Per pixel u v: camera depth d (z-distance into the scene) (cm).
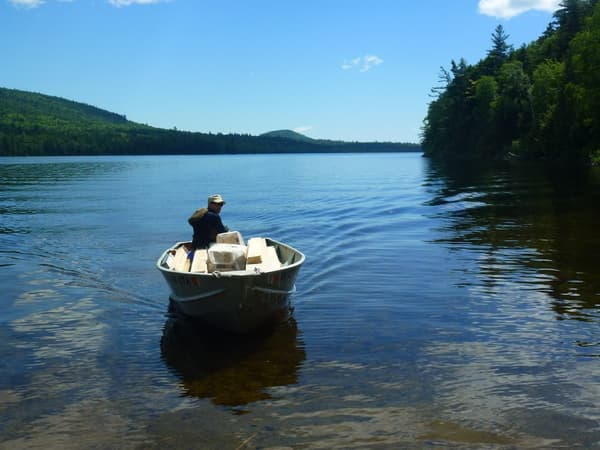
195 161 10212
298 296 743
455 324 618
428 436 386
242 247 643
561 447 370
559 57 6356
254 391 462
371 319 642
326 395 451
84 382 485
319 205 1930
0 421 416
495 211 1608
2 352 559
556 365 502
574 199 1856
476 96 6975
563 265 890
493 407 425
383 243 1125
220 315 615
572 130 4334
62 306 718
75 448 378
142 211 1822
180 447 377
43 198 2334
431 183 2945
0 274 896
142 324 650
